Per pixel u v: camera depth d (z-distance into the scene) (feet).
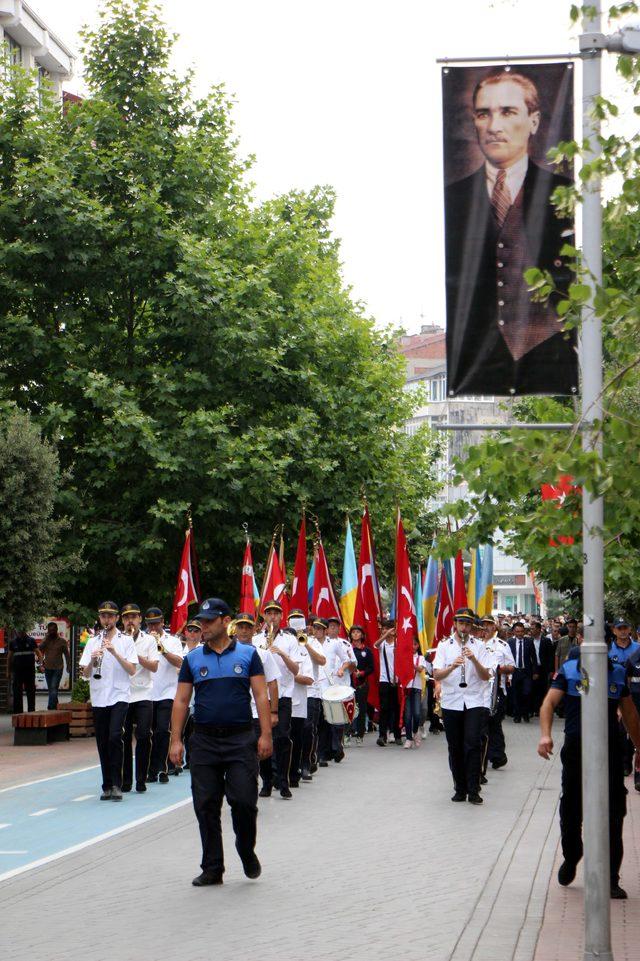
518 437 27.02
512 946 28.48
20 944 29.12
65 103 110.63
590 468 24.95
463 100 30.50
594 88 27.78
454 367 30.48
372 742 87.86
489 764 73.36
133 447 98.84
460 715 54.60
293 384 106.32
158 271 103.86
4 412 94.89
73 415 96.78
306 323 108.58
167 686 63.21
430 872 37.81
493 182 30.42
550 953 27.53
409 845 42.83
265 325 105.40
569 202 27.32
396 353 133.69
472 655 53.93
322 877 36.96
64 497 98.37
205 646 36.24
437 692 56.49
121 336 105.81
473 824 47.88
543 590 214.90
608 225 32.17
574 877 36.24
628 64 27.53
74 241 100.58
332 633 73.82
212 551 107.65
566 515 30.17
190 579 82.23
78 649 138.00
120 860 40.06
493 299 30.42
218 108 110.52
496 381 30.37
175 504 96.58
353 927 30.53
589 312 26.96
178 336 103.24
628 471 25.84
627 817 50.03
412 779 63.82
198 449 97.71
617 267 34.24
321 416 109.91
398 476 126.21
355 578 90.12
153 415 102.22
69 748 84.17
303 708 59.62
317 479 105.81
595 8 27.71
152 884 36.06
